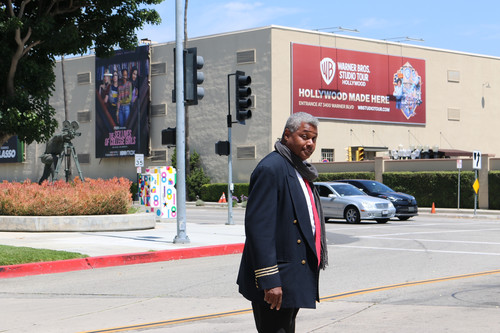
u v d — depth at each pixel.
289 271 4.57
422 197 40.81
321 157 49.84
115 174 56.94
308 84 49.56
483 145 58.62
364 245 17.88
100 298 10.23
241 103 23.38
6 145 62.66
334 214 27.41
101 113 57.16
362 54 52.12
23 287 11.39
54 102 60.66
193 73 17.05
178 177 17.00
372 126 52.59
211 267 13.66
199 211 37.56
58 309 9.34
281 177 4.62
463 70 57.59
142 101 54.59
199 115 51.69
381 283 11.26
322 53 50.22
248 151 49.25
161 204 26.94
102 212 22.11
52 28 18.02
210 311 9.02
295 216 4.63
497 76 59.59
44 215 21.42
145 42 57.91
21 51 17.84
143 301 9.90
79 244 16.58
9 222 20.66
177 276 12.39
